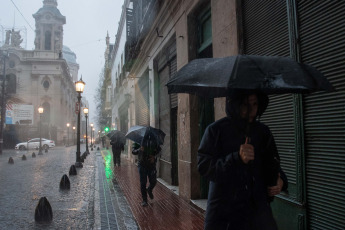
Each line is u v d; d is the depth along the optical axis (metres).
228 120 2.31
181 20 7.62
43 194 8.53
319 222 3.14
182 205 6.55
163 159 10.33
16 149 39.97
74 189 9.27
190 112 6.84
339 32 2.89
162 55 10.35
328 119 3.02
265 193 2.25
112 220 5.49
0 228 5.41
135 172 12.80
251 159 2.06
